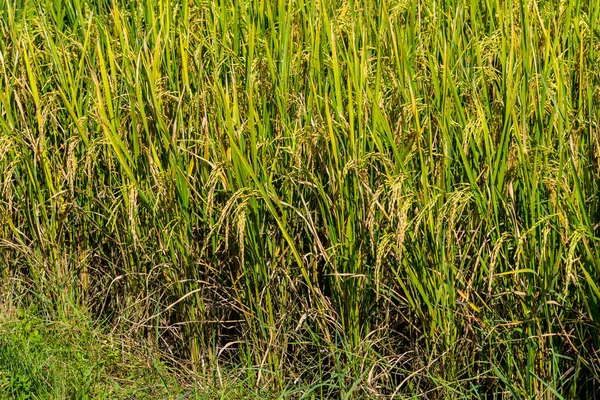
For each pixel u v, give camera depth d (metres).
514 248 3.76
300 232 4.18
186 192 4.22
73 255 4.87
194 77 4.46
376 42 4.58
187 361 4.47
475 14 4.66
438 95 3.99
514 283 3.69
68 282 4.81
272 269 4.16
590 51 4.04
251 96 3.97
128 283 4.63
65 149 4.73
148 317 4.57
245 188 3.85
